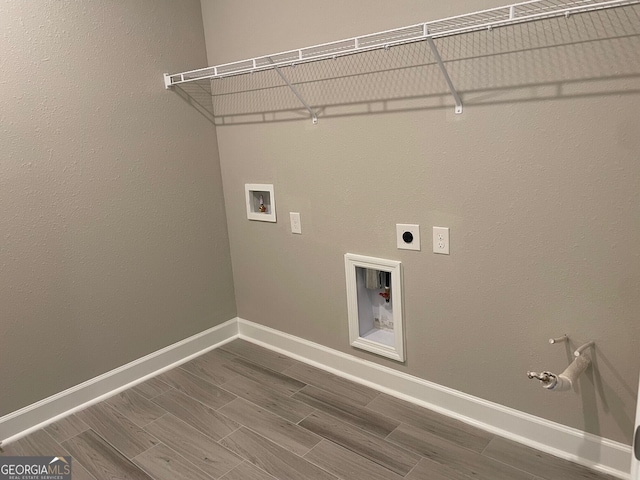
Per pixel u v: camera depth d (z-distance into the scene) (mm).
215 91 2818
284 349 2891
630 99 1498
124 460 2010
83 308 2406
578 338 1757
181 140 2730
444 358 2154
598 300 1686
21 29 2070
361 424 2154
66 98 2238
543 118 1670
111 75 2391
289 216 2617
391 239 2193
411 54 1931
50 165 2217
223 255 3033
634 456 1089
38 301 2244
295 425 2172
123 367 2592
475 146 1845
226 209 3000
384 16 1969
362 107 2141
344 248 2400
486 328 1987
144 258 2629
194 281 2891
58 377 2350
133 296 2604
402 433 2074
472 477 1796
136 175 2547
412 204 2078
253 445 2053
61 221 2281
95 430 2225
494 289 1926
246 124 2695
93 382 2471
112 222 2473
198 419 2262
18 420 2221
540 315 1829
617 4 1338
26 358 2232
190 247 2846
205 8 2715
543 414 1906
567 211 1687
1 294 2127
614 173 1569
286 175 2564
